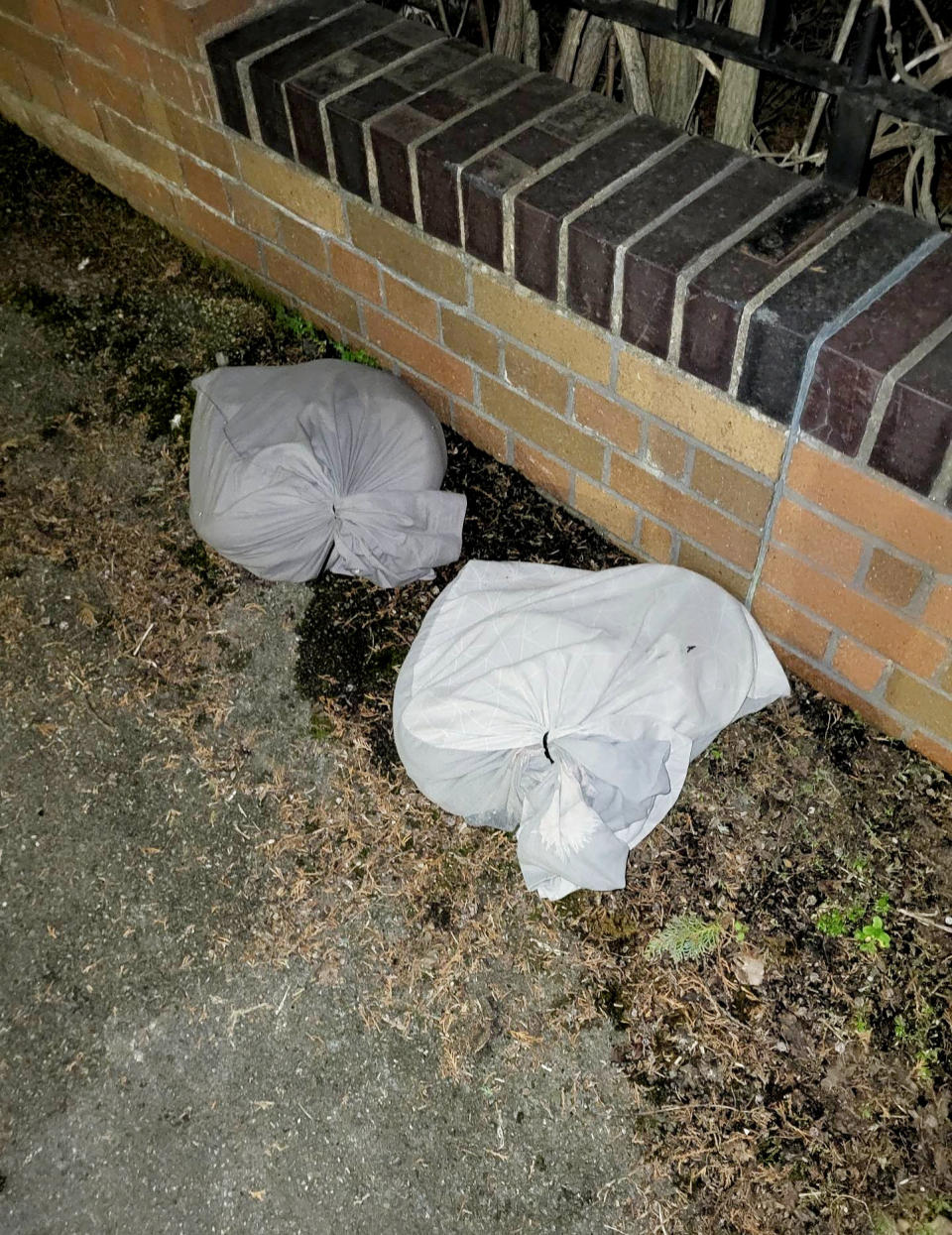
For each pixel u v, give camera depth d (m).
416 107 2.08
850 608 1.93
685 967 1.89
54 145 3.24
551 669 1.94
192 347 2.83
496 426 2.44
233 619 2.38
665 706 1.90
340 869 2.03
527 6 2.41
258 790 2.14
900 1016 1.82
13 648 2.35
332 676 2.29
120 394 2.77
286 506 2.25
